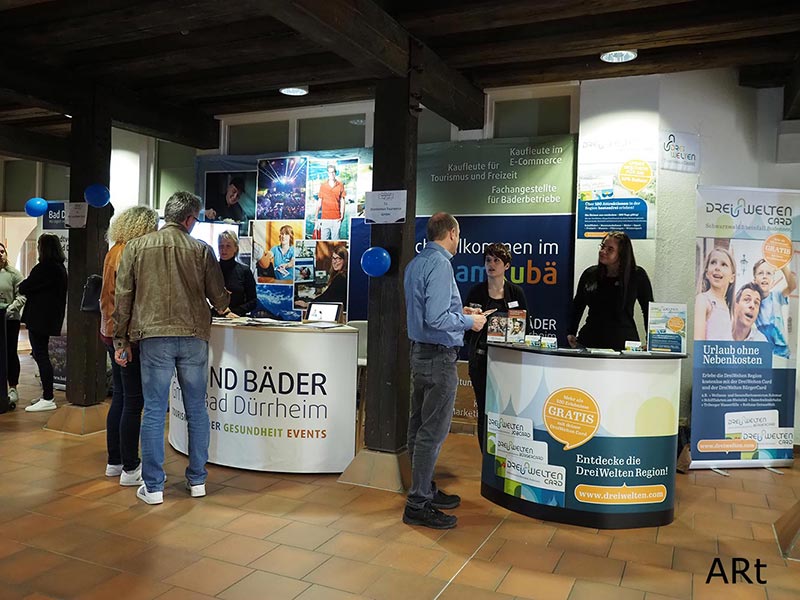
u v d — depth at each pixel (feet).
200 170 21.81
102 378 16.85
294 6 9.77
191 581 8.68
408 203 13.23
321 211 20.22
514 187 17.78
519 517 11.42
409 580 8.89
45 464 13.74
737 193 14.82
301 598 8.30
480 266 18.10
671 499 11.28
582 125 16.87
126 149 23.40
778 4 12.57
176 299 11.64
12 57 15.05
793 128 16.71
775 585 9.04
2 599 8.06
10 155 23.13
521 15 12.54
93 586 8.47
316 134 20.72
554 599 8.46
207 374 12.51
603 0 11.95
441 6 12.71
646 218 16.33
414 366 10.94
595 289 15.40
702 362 14.78
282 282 20.76
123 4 13.15
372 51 11.77
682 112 16.51
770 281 14.93
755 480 14.08
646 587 8.88
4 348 18.45
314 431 13.35
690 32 13.37
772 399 15.03
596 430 10.90
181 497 11.96
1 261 20.01
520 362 11.57
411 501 10.89
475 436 17.60
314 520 11.00
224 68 17.19
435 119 18.98
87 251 16.47
